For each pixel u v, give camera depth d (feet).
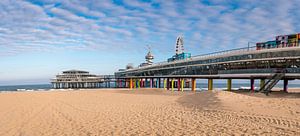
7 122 39.29
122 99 86.22
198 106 49.96
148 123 34.63
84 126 34.17
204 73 154.92
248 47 124.67
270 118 32.40
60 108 57.82
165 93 142.72
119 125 33.94
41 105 65.26
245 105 45.39
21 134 30.71
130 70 266.77
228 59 134.31
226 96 58.44
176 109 48.73
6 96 105.91
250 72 121.19
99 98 93.91
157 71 215.31
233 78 140.97
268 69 112.16
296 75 101.09
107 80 311.47
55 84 311.68
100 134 28.84
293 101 50.01
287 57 103.09
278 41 116.26
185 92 149.48
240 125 29.63
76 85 315.37
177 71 184.85
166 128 30.58
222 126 29.73
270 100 52.47
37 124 37.09
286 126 27.76
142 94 131.95
